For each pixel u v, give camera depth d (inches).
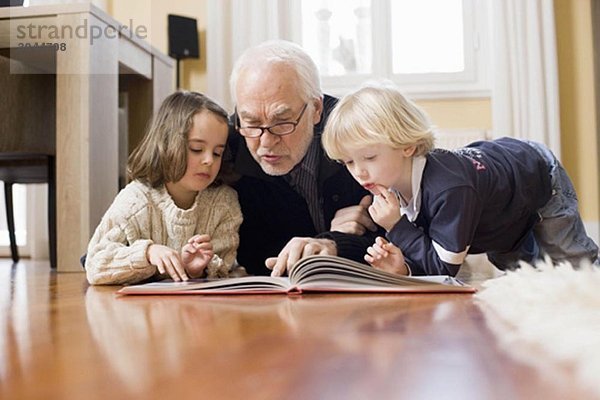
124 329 24.8
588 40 136.9
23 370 16.8
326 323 25.6
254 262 67.4
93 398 13.6
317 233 66.5
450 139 133.0
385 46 145.0
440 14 145.1
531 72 134.1
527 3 134.3
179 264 47.1
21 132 105.1
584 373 14.9
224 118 57.6
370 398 13.2
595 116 136.1
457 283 40.0
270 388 14.2
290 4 143.3
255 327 24.8
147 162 56.2
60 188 85.4
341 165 62.5
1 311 32.1
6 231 160.2
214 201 59.6
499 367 16.2
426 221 53.2
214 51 141.1
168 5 146.0
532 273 32.6
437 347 19.4
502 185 56.1
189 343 21.0
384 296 36.4
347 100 53.5
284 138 57.4
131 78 111.8
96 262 51.1
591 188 135.9
